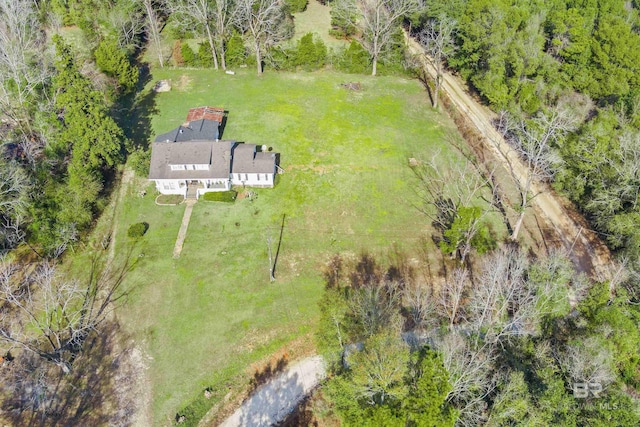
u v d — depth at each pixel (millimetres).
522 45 73562
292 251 58312
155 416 44031
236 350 48812
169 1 94875
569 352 41812
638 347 43781
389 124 79125
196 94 84125
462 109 81875
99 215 61656
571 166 63531
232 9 92625
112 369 47031
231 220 61719
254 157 66062
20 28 79250
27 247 56938
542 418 36625
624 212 57344
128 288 53719
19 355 47938
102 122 60312
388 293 53406
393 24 92000
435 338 46969
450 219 62344
